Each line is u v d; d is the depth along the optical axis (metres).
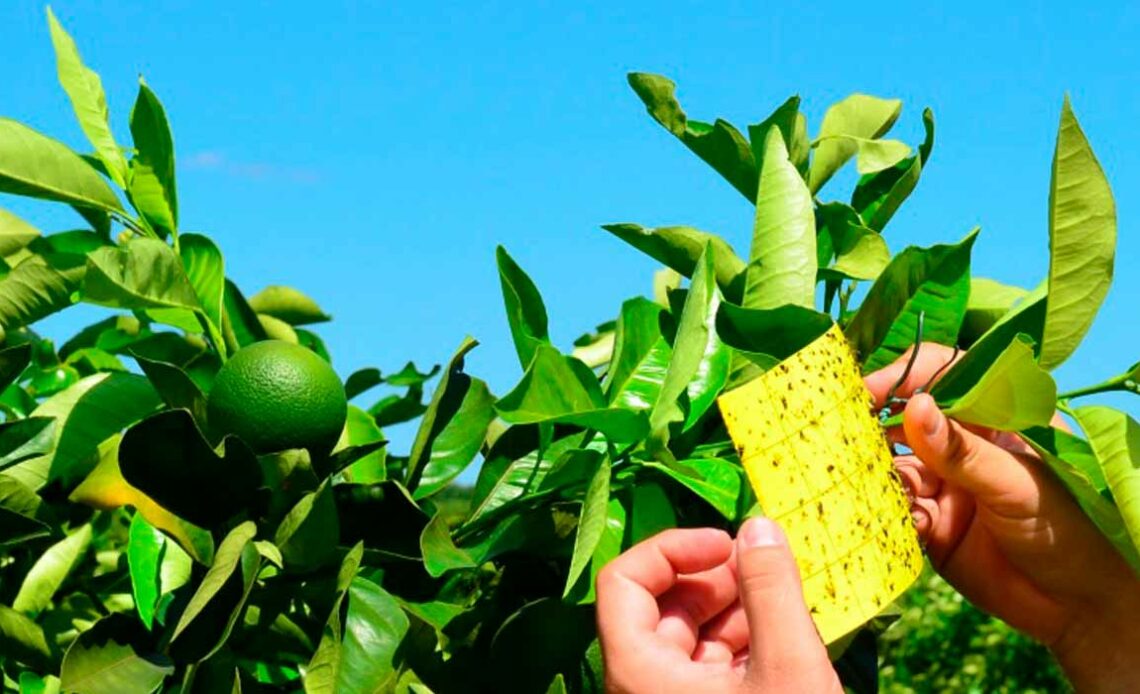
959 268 0.88
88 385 0.93
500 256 0.89
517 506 0.89
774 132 0.90
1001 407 0.83
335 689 0.81
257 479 0.82
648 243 0.93
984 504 0.89
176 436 0.81
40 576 0.95
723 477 0.87
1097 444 0.84
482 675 0.85
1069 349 0.86
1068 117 0.82
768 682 0.77
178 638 0.82
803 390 0.79
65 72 0.95
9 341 1.06
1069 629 0.93
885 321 0.89
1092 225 0.84
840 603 0.78
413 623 0.83
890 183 0.99
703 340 0.83
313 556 0.82
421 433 0.90
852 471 0.79
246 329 0.98
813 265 0.87
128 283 0.87
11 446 0.88
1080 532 0.89
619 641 0.81
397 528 0.85
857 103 0.99
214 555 0.83
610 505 0.88
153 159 0.91
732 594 0.86
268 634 0.85
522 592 0.88
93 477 0.86
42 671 0.90
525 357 0.90
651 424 0.83
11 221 0.97
